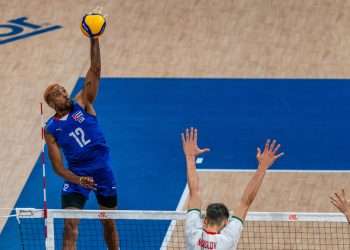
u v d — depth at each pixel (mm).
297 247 41438
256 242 41844
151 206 46906
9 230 44062
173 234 42969
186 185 48875
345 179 49000
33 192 48312
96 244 42094
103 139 37375
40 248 42281
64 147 36875
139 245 41906
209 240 25531
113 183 38031
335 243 41656
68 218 36000
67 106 36062
